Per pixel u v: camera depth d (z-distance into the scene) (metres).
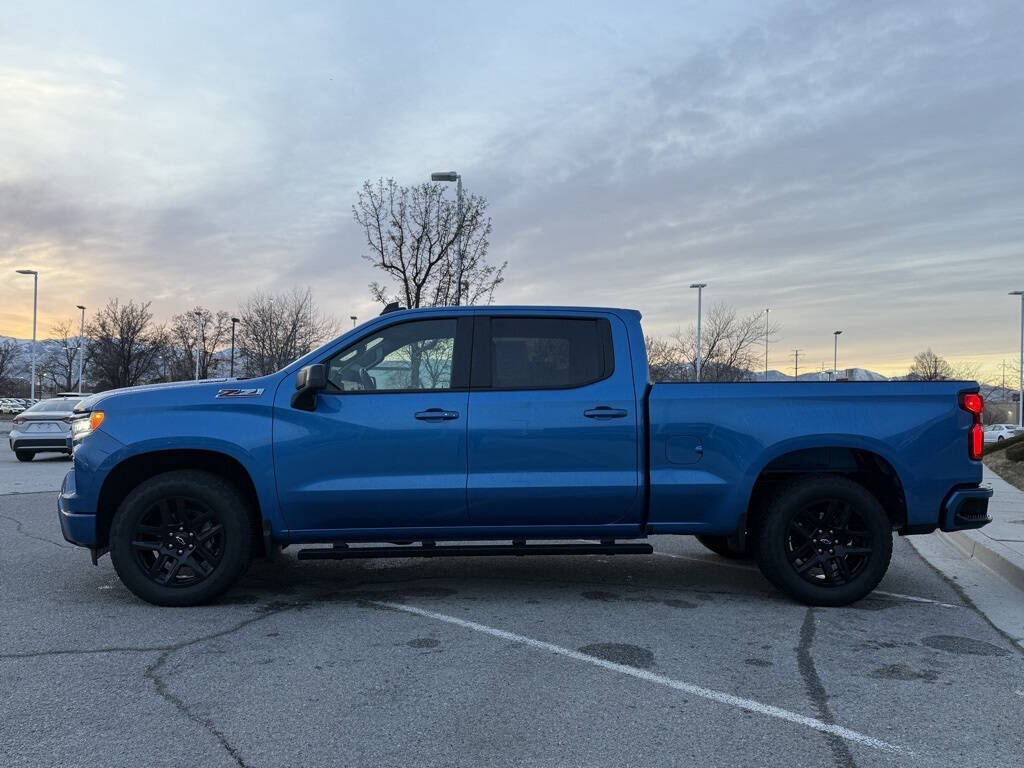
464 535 5.51
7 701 3.77
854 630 5.03
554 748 3.31
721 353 44.53
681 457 5.45
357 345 5.59
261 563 7.00
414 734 3.44
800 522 5.62
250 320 44.59
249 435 5.33
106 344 51.75
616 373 5.57
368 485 5.34
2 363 77.75
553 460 5.42
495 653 4.52
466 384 5.51
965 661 4.45
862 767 3.17
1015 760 3.24
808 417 5.46
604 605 5.59
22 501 11.07
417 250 21.08
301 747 3.31
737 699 3.86
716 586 6.19
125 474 5.60
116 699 3.80
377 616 5.28
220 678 4.09
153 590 5.38
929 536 8.98
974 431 5.56
